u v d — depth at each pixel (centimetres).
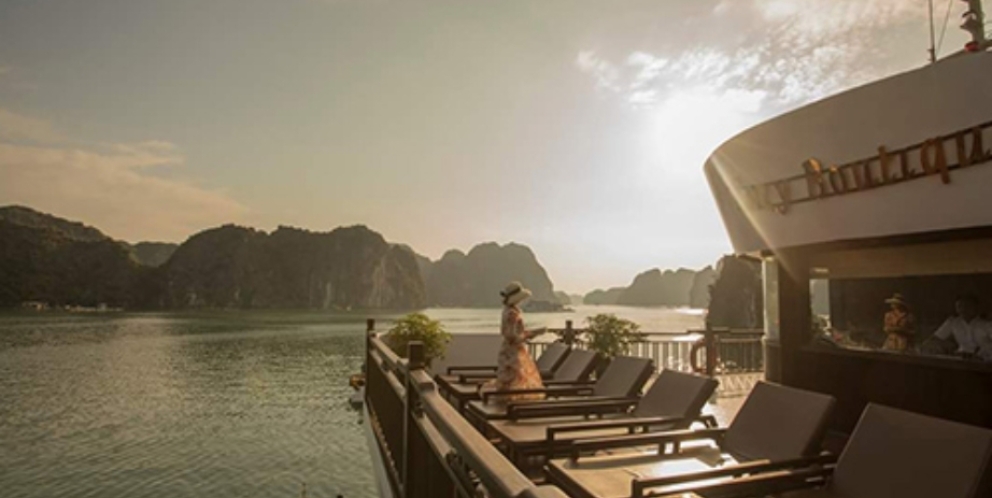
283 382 4556
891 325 441
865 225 424
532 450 367
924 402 411
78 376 4916
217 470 2009
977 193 356
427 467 237
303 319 14538
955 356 400
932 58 512
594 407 458
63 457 2267
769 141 490
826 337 494
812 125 448
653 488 273
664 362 956
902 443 246
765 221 515
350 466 2006
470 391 588
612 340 848
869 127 408
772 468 275
